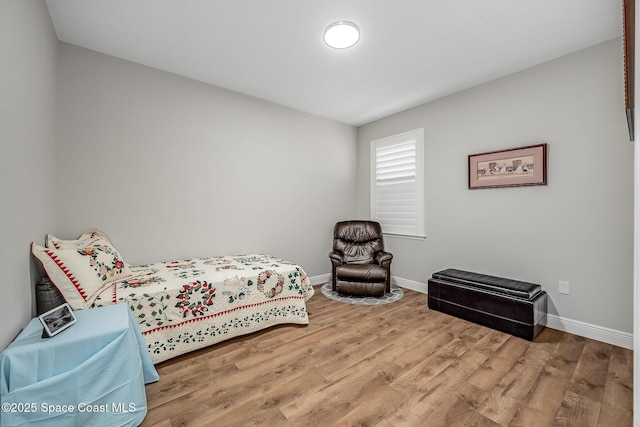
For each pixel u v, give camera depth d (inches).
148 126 105.5
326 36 85.3
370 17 76.9
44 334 49.3
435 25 80.4
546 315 100.2
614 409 58.9
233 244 128.6
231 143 126.9
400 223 154.9
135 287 77.4
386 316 111.4
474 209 121.9
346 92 128.5
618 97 86.3
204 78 115.2
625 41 44.6
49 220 77.7
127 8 73.9
